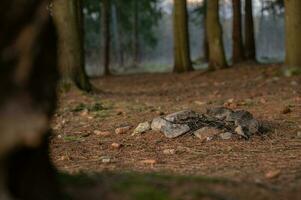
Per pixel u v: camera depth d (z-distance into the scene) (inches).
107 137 349.7
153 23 2134.6
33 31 110.3
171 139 323.9
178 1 1048.2
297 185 173.5
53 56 120.2
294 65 700.7
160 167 234.7
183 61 1051.3
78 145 324.8
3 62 108.3
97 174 161.0
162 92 693.3
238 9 1048.2
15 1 109.7
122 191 138.9
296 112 406.3
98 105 504.1
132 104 520.4
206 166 231.0
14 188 113.9
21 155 113.6
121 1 1856.5
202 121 337.7
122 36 2052.2
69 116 459.5
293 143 303.3
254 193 152.7
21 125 106.6
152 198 136.3
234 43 1048.2
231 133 318.3
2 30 109.0
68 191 135.3
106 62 1277.1
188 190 143.5
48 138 123.4
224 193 147.6
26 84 109.5
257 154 270.7
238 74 825.5
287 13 708.7
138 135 341.7
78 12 638.5
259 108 438.3
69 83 617.9
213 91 639.8
